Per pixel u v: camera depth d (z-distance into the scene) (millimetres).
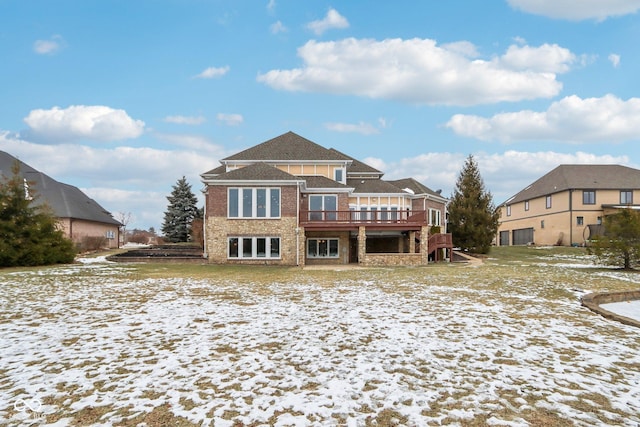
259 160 29281
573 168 43750
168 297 11250
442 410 4242
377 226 24547
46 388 4762
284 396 4566
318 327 7781
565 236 41094
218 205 24406
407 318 8648
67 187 41219
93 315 8773
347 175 32562
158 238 55031
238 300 10836
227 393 4645
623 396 4648
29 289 12523
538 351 6352
